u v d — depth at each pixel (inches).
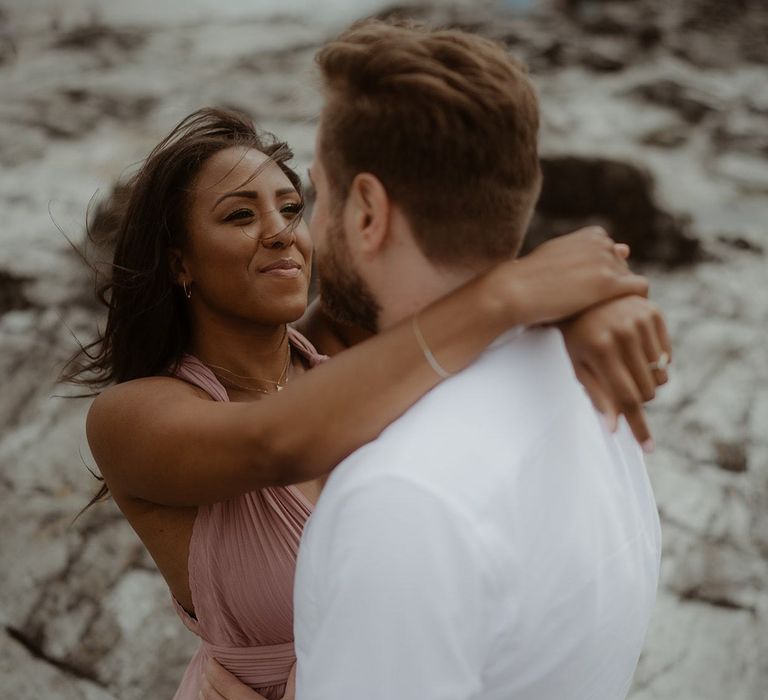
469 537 32.6
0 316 157.5
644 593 41.1
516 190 35.5
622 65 303.3
